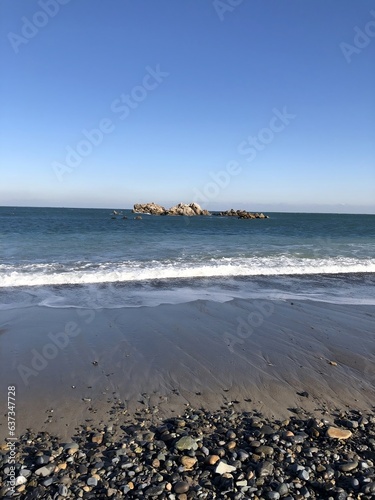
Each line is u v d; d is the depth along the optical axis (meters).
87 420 4.48
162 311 9.15
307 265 15.83
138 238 26.66
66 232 31.02
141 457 3.78
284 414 4.74
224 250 20.17
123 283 12.09
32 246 20.12
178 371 5.92
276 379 5.73
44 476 3.45
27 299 9.91
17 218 62.62
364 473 3.57
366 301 10.69
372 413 4.80
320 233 38.53
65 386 5.34
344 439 4.14
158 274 13.23
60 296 10.33
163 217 79.19
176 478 3.46
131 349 6.75
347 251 21.05
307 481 3.46
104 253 18.02
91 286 11.59
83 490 3.29
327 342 7.35
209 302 10.08
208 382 5.59
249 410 4.82
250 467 3.64
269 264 15.85
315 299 10.75
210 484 3.42
